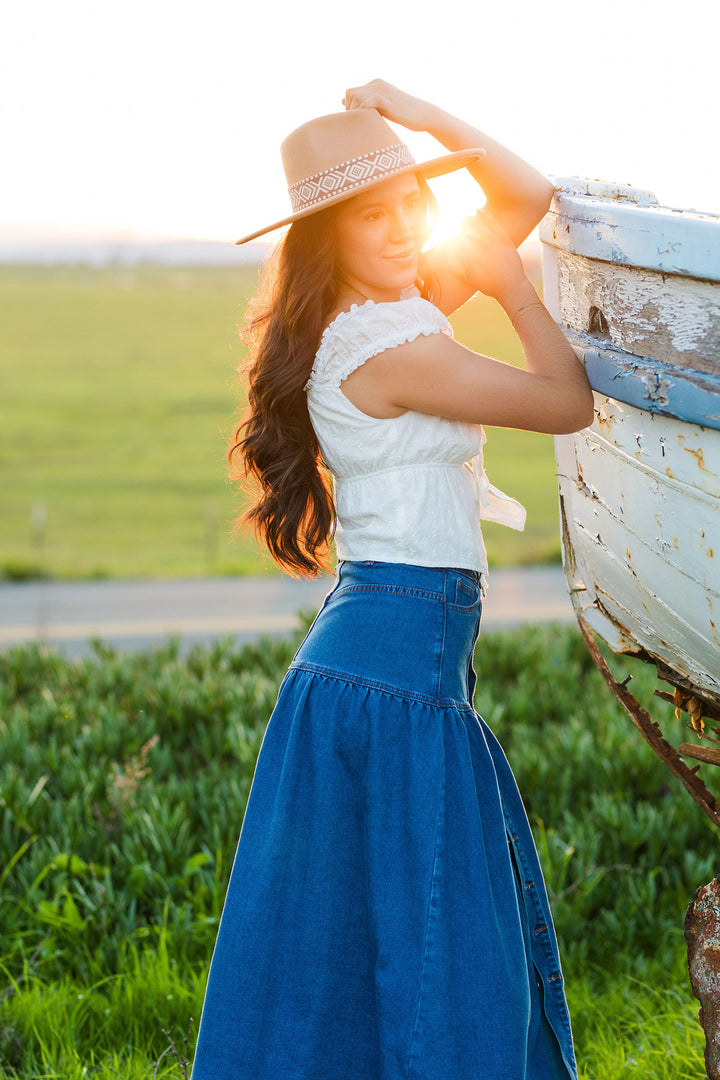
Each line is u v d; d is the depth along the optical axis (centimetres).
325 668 203
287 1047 194
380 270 201
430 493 202
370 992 198
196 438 4241
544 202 207
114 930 354
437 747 196
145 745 498
